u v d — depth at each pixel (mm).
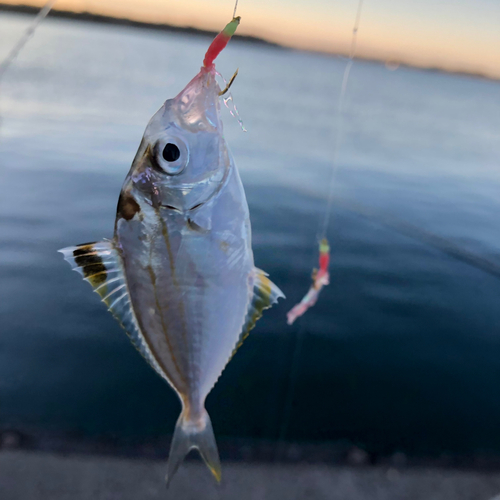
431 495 294
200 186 131
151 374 412
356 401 401
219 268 138
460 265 644
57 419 353
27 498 274
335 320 506
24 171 830
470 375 440
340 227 731
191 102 130
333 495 291
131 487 288
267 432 358
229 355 147
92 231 637
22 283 513
